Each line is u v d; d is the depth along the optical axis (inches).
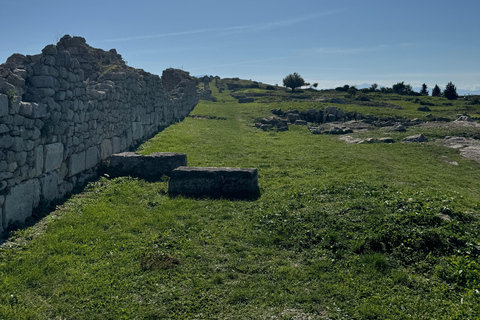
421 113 1181.7
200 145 701.3
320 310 197.5
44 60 345.4
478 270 220.1
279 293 212.1
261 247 273.0
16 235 271.1
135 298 204.8
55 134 355.6
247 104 1523.1
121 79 572.1
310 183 437.4
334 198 367.6
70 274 224.5
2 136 270.1
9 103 276.7
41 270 227.0
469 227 284.2
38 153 322.0
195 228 302.4
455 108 1486.2
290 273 231.6
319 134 907.4
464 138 741.3
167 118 951.0
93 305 197.0
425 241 254.7
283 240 280.8
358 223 291.9
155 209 348.5
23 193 299.4
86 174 436.1
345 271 235.3
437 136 786.2
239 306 200.5
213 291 213.3
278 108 1255.5
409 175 502.3
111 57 663.8
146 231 295.9
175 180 394.3
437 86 2309.3
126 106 604.1
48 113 336.2
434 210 301.4
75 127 401.4
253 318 190.7
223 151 652.7
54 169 355.9
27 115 301.7
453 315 187.3
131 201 367.2
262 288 216.7
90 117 446.3
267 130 966.4
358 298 205.9
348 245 263.9
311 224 298.5
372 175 493.4
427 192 396.5
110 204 353.4
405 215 289.7
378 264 239.6
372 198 350.6
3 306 190.4
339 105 1278.3
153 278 222.8
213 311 196.1
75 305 196.4
